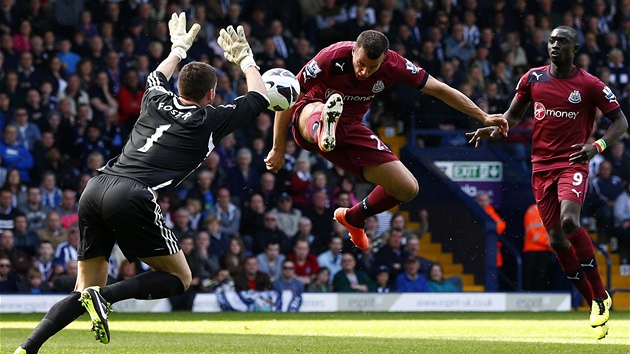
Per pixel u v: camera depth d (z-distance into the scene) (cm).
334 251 2647
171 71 1024
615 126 1463
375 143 1264
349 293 2559
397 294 2594
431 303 2612
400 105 3139
